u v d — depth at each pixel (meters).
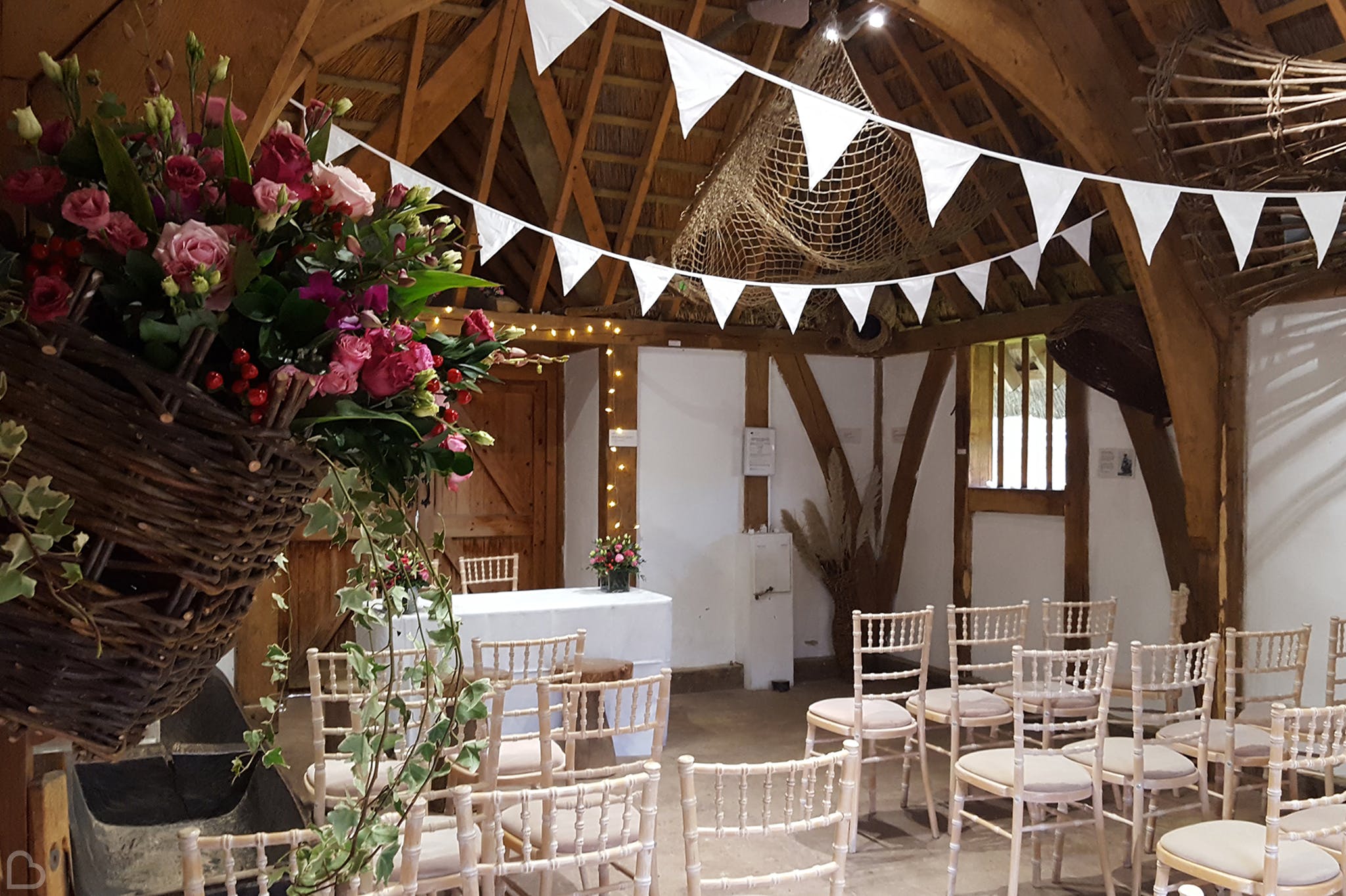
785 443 7.54
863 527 7.68
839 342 7.62
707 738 5.70
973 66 5.39
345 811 1.01
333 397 0.86
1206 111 4.70
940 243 5.74
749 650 7.05
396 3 2.74
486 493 7.39
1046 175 3.12
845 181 5.42
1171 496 5.68
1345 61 4.28
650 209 6.51
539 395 7.59
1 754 1.26
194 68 0.96
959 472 7.12
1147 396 5.63
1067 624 6.18
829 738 5.68
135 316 0.80
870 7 4.41
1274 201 4.70
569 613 5.21
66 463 0.76
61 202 0.84
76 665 0.80
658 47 5.62
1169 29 4.57
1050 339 5.62
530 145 5.92
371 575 1.01
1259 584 5.27
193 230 0.79
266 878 1.52
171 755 3.01
